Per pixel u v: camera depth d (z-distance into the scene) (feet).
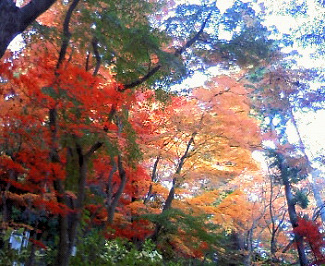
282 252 61.11
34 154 21.94
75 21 24.39
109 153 24.43
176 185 39.88
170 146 40.01
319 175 69.21
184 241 39.40
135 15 25.96
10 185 25.84
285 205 66.74
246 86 38.14
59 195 22.76
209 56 31.68
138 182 36.09
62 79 21.24
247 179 56.29
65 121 22.48
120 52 24.67
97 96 21.95
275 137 50.31
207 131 37.01
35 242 25.91
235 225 54.90
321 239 50.47
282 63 43.09
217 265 56.80
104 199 32.42
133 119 34.04
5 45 18.95
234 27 30.83
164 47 30.83
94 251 30.53
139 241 37.35
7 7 18.95
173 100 35.17
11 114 21.38
